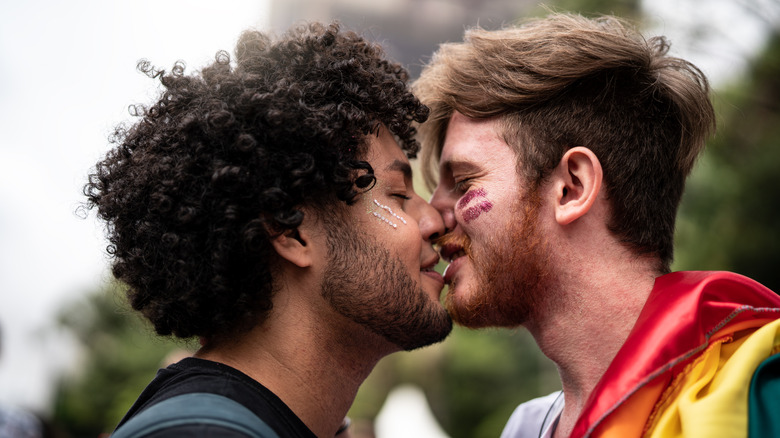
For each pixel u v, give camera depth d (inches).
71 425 435.2
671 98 64.4
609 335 60.1
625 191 61.3
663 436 48.6
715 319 53.2
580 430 52.6
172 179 55.3
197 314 55.8
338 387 60.1
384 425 290.5
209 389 50.9
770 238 218.8
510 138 64.1
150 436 45.8
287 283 57.8
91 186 65.8
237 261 54.4
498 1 330.0
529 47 65.4
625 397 50.8
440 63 73.0
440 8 341.1
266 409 51.6
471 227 64.5
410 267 60.9
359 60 62.7
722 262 223.0
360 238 59.0
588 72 62.6
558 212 60.9
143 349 462.6
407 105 64.5
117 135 64.9
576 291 61.2
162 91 62.6
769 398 47.7
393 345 61.8
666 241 63.7
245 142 54.2
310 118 56.5
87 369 457.1
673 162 64.9
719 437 45.7
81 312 466.3
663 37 70.7
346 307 58.5
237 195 54.4
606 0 175.3
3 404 124.8
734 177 221.8
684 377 51.8
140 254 57.4
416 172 89.1
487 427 399.2
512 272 62.4
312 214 58.0
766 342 50.1
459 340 434.6
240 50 63.9
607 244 61.2
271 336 57.1
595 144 61.7
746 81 224.4
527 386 416.2
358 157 60.3
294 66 60.1
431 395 422.3
